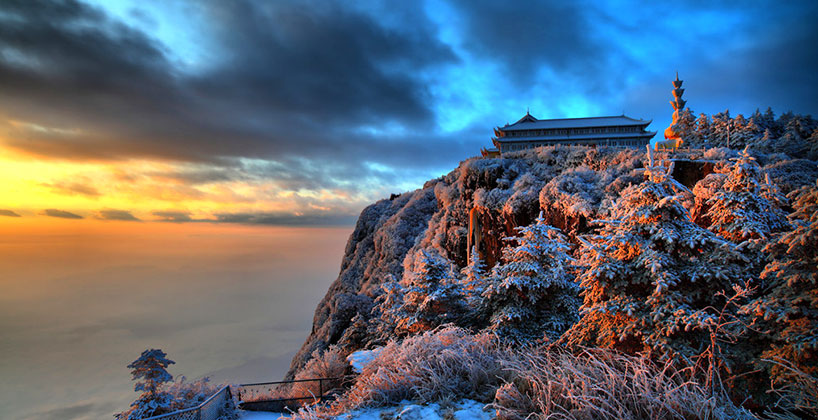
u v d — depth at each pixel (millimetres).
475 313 10609
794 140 41406
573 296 9148
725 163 23750
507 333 8750
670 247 6203
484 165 43062
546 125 68125
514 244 33594
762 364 5070
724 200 8445
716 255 6098
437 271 11898
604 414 4355
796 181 22234
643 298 6445
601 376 5281
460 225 43219
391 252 52531
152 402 9523
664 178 6676
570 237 28562
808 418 4566
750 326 5332
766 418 5008
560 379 5137
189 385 11430
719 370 5500
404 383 6098
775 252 5465
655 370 5480
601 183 31266
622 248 6797
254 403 12094
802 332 4785
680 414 4270
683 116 54688
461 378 6156
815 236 4809
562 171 39969
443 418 5023
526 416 4676
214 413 10906
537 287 8867
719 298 6219
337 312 30156
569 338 7055
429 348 7113
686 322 5531
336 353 14797
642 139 64750
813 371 4684
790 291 5199
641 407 4531
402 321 11852
